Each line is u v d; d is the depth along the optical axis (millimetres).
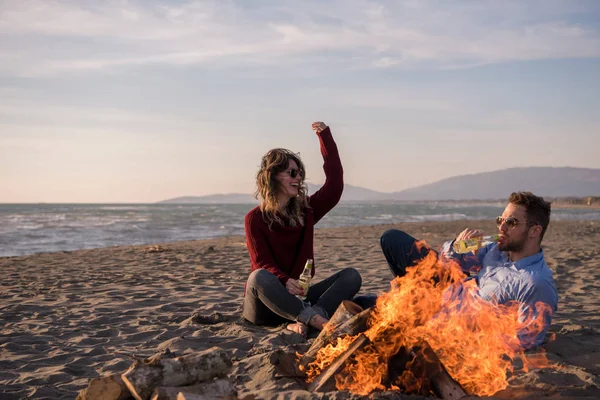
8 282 7758
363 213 59156
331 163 4230
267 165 3959
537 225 3266
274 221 4000
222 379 2303
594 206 117125
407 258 3768
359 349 2574
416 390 2545
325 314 3777
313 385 2613
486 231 22812
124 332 4410
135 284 7375
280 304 3773
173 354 2494
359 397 2436
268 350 3432
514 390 2654
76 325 4684
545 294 3234
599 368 3115
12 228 26641
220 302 5801
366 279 7492
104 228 27156
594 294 6125
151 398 2143
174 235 22391
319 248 13422
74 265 10086
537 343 3346
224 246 14266
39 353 3797
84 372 3340
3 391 2957
